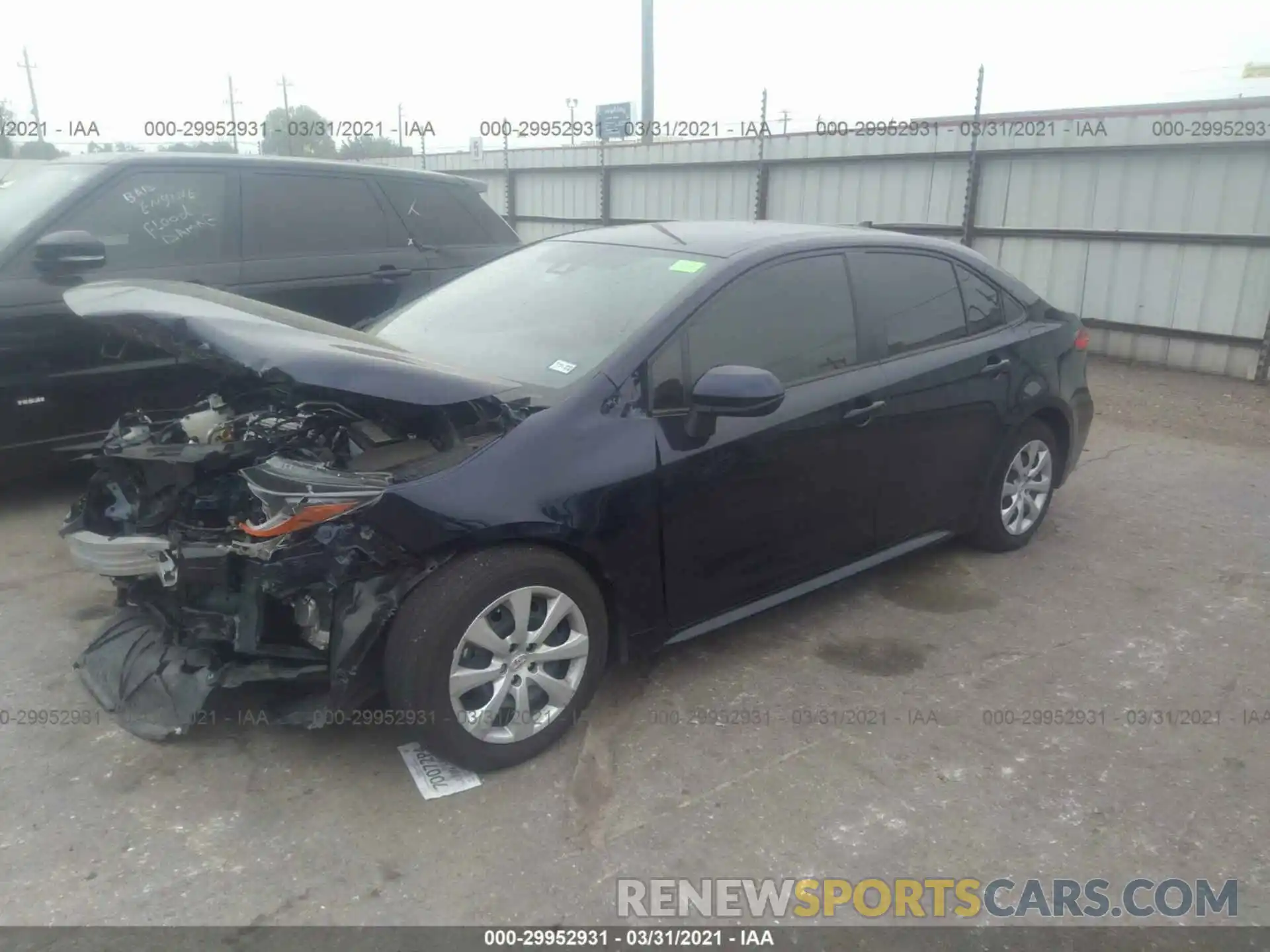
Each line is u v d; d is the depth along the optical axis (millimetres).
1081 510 5812
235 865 2771
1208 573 4914
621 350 3414
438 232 7004
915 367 4234
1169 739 3486
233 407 3713
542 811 3029
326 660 3021
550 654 3232
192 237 5781
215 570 2988
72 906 2609
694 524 3512
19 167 6230
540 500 3105
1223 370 9414
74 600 4320
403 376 2986
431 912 2627
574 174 15375
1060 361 5035
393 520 2889
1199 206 9234
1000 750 3400
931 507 4512
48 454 5234
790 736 3443
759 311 3764
